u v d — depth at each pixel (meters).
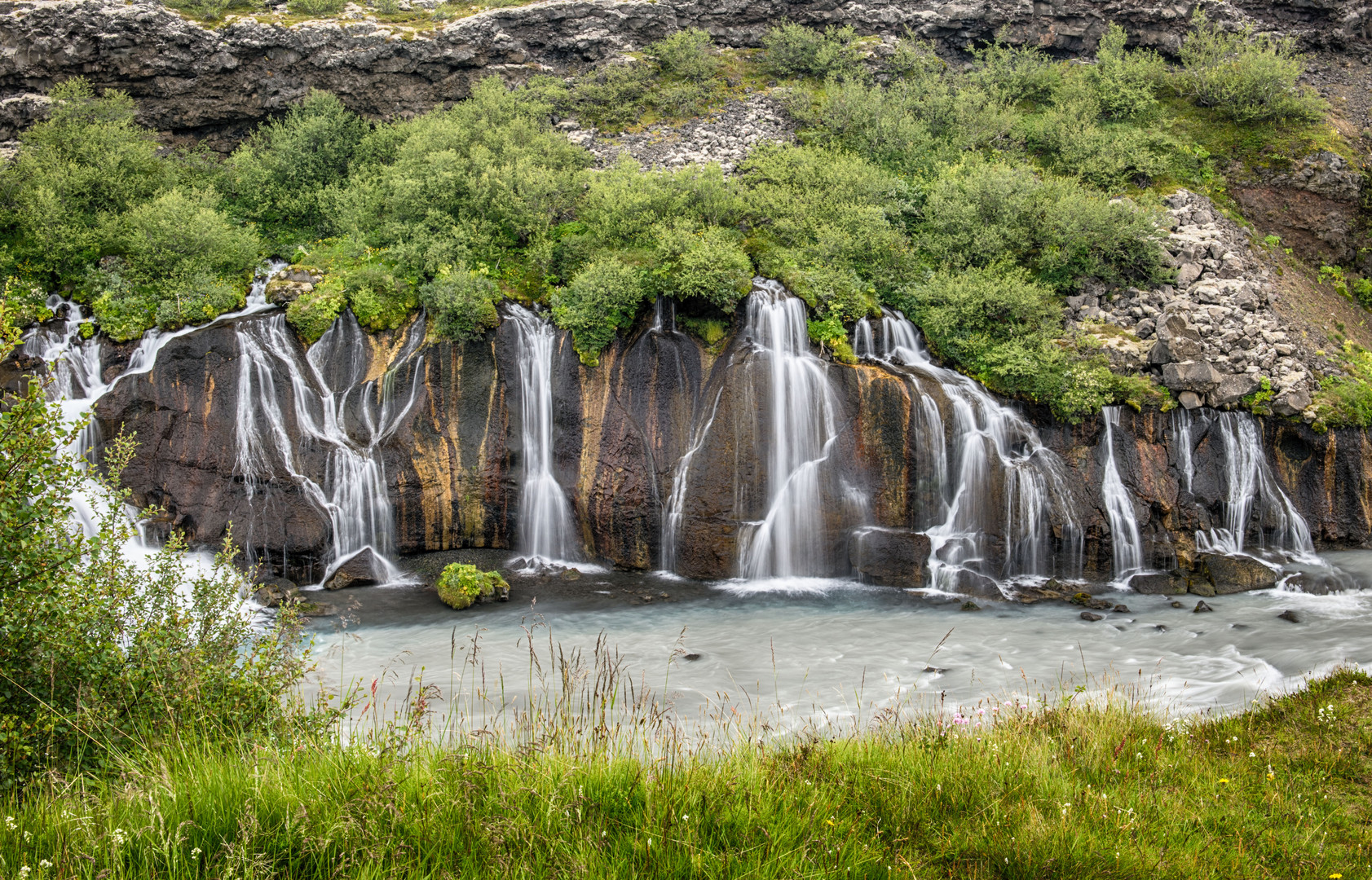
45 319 19.53
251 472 18.59
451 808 5.90
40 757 6.69
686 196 22.75
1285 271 25.34
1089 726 9.24
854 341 20.69
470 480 19.75
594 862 5.50
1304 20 32.66
